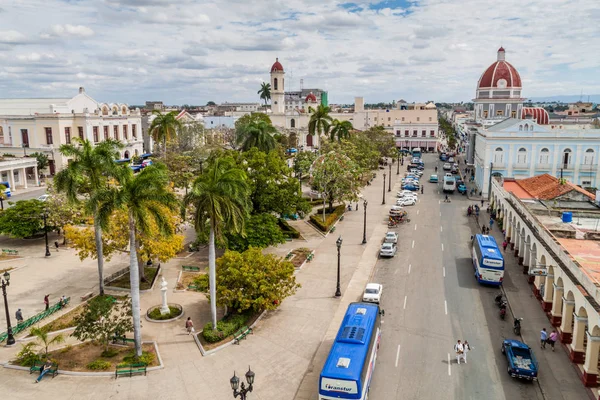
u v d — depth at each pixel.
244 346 31.00
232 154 54.66
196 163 86.81
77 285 40.88
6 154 94.12
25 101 113.50
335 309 36.53
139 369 27.66
